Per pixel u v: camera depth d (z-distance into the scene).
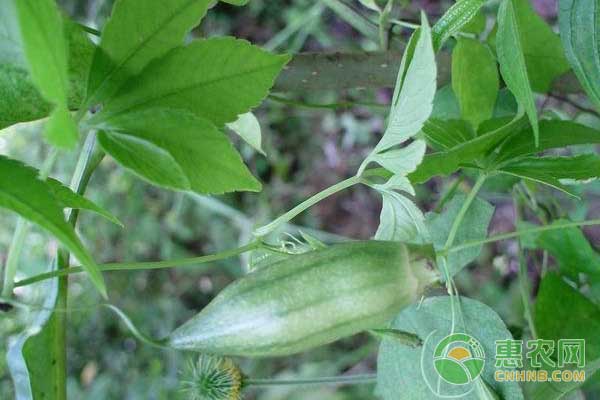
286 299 0.18
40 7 0.14
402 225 0.21
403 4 0.29
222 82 0.19
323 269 0.19
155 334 0.66
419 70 0.18
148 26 0.18
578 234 0.28
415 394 0.24
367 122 0.63
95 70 0.18
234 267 0.66
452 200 0.26
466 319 0.23
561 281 0.27
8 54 0.17
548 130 0.22
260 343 0.19
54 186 0.19
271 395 0.60
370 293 0.19
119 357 0.65
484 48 0.25
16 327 0.33
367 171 0.20
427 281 0.19
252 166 0.65
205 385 0.26
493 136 0.21
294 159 0.66
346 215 0.65
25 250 0.56
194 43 0.18
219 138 0.18
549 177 0.22
